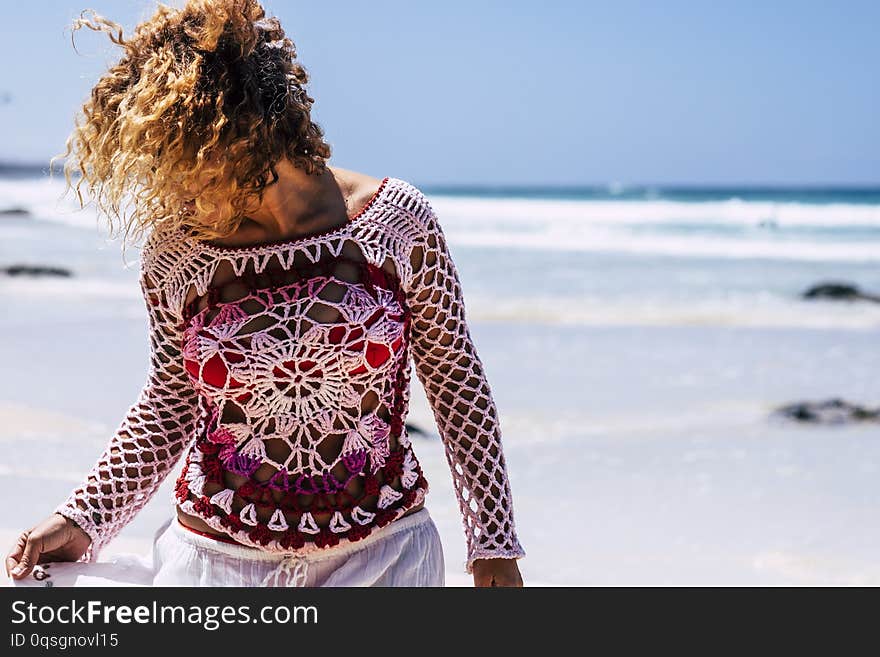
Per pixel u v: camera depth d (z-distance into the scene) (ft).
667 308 44.45
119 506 7.19
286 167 6.19
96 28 6.22
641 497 16.66
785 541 14.49
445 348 6.82
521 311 42.34
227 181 5.90
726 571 13.08
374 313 6.20
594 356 30.99
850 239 95.86
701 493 16.92
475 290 51.55
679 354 31.71
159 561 6.78
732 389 25.79
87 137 6.31
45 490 15.38
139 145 5.89
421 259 6.58
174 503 6.59
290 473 6.25
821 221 123.75
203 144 5.82
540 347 32.78
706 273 63.10
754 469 18.44
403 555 6.52
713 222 122.11
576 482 17.49
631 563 13.39
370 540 6.40
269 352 6.07
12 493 15.15
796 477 17.95
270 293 6.19
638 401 24.13
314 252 6.24
